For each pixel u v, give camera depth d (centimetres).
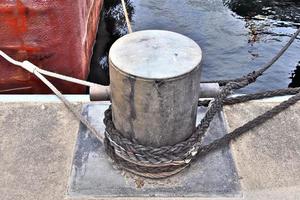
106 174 253
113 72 215
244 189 246
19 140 281
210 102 295
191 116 228
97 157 265
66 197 242
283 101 307
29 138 282
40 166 262
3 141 280
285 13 774
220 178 251
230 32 721
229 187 246
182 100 215
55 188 248
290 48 673
